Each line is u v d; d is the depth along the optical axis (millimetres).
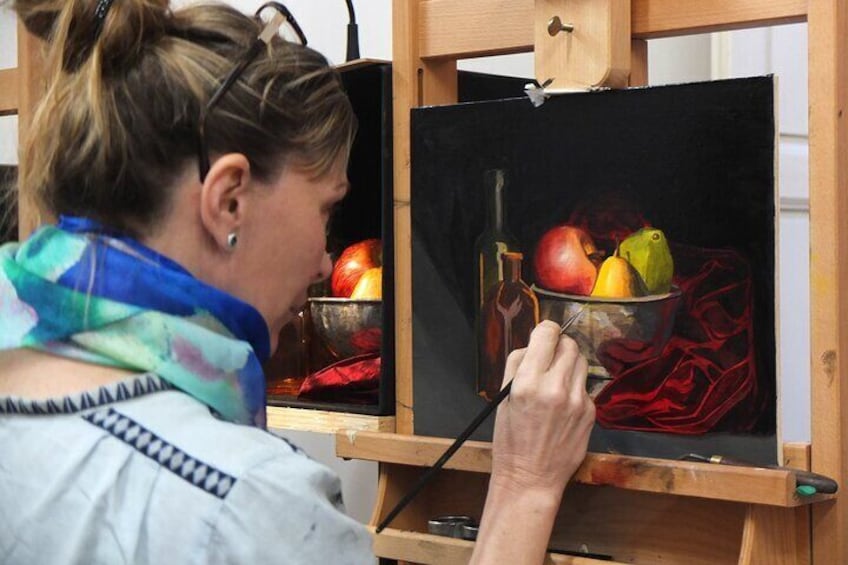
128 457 738
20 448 760
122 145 793
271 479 734
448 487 1263
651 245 1050
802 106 2119
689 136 1023
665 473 1005
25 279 791
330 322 1326
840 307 982
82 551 728
